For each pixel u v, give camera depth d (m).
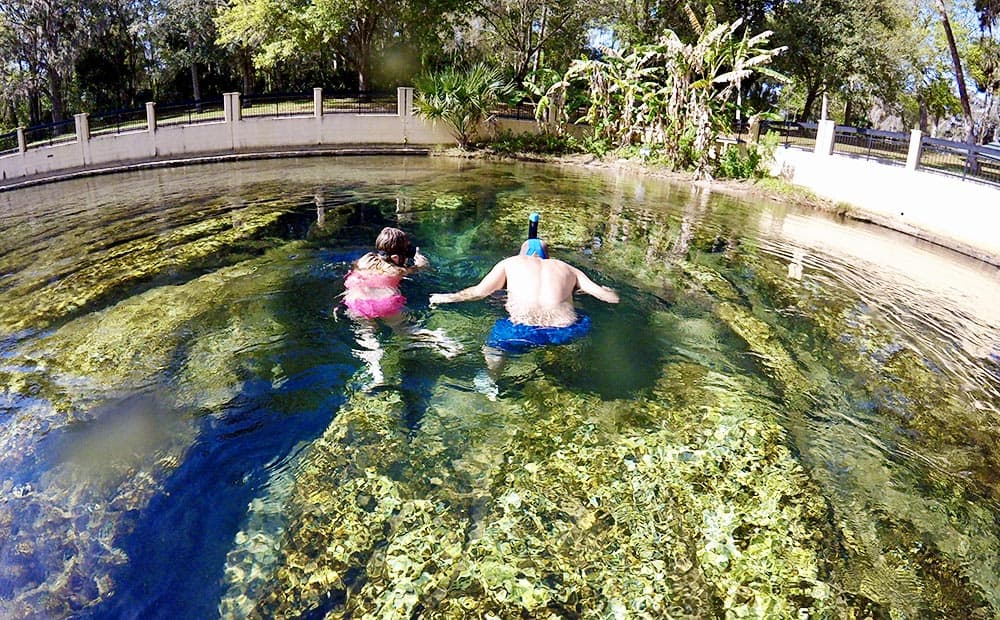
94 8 26.72
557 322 5.02
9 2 25.88
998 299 7.02
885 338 5.74
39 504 3.25
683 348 5.15
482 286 5.51
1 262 7.18
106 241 8.02
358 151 17.27
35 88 27.84
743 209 11.50
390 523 3.13
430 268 6.59
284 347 4.93
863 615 2.73
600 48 18.22
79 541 3.01
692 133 15.10
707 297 6.37
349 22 22.92
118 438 3.81
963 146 10.15
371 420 4.00
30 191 12.17
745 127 18.42
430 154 17.53
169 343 5.00
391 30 27.05
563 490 3.40
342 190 11.75
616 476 3.53
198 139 16.31
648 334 5.33
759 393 4.55
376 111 18.55
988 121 22.73
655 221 9.96
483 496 3.35
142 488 3.37
